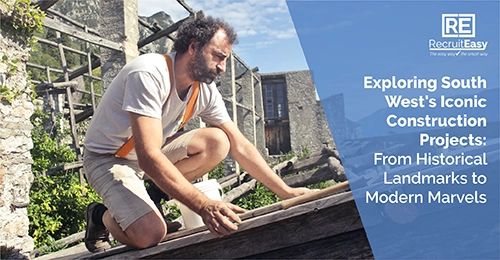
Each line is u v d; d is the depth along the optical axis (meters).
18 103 5.31
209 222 2.24
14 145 5.15
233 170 14.52
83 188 7.32
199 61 2.59
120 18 8.70
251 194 10.34
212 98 2.93
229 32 2.65
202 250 2.32
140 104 2.45
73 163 7.90
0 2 5.00
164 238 2.48
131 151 2.77
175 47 2.65
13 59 5.25
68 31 7.33
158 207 3.07
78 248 3.82
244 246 2.29
